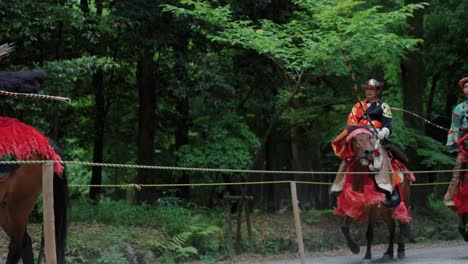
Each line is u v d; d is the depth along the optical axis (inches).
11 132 260.7
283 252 534.0
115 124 724.7
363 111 423.8
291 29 485.4
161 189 713.0
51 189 213.2
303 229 588.1
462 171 450.3
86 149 742.5
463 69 850.1
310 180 713.0
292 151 726.5
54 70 475.2
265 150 767.1
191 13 460.1
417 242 652.7
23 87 258.2
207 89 569.9
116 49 641.0
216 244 489.7
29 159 270.8
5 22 471.8
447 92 922.1
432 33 839.7
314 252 546.6
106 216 500.7
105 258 410.3
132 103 717.3
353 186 405.1
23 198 283.4
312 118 637.3
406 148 733.3
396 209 414.3
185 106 682.2
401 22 627.2
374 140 406.0
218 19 471.8
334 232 590.9
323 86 669.9
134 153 748.6
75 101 672.4
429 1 802.2
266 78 616.4
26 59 541.0
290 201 708.7
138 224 502.6
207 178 623.5
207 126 587.2
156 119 708.7
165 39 563.8
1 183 274.7
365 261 424.5
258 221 594.6
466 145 444.5
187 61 567.5
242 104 651.5
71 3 505.4
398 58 667.4
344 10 492.4
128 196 689.6
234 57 613.0
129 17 537.6
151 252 446.3
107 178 902.4
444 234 682.2
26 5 474.3
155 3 542.3
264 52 470.0
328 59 480.4
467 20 820.6
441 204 808.9
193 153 579.5
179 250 455.2
